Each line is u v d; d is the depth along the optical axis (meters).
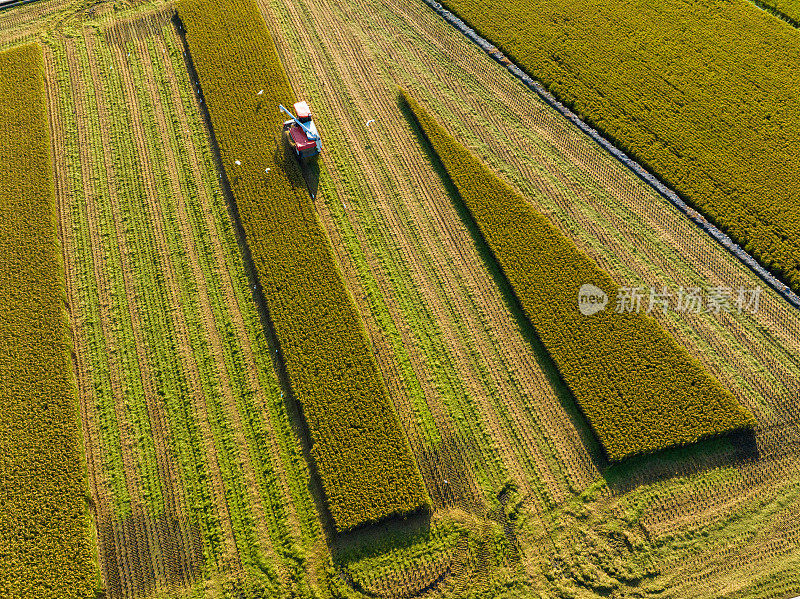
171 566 26.19
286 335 30.12
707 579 25.38
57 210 34.59
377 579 25.70
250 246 32.66
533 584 25.52
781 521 26.19
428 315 31.16
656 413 27.67
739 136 35.22
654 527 26.20
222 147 35.91
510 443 28.06
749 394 28.64
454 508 26.92
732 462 27.27
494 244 32.38
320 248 32.56
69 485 27.14
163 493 27.47
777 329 30.11
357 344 29.86
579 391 28.28
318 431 27.89
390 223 33.91
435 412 28.75
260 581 25.83
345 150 36.38
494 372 29.62
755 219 32.66
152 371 30.08
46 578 25.56
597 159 35.66
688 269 31.92
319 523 26.67
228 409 29.11
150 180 35.56
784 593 24.97
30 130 36.72
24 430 28.30
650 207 33.88
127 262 32.97
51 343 30.20
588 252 32.66
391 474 26.92
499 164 35.69
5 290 31.59
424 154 36.22
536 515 26.62
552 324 29.94
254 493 27.36
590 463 27.47
